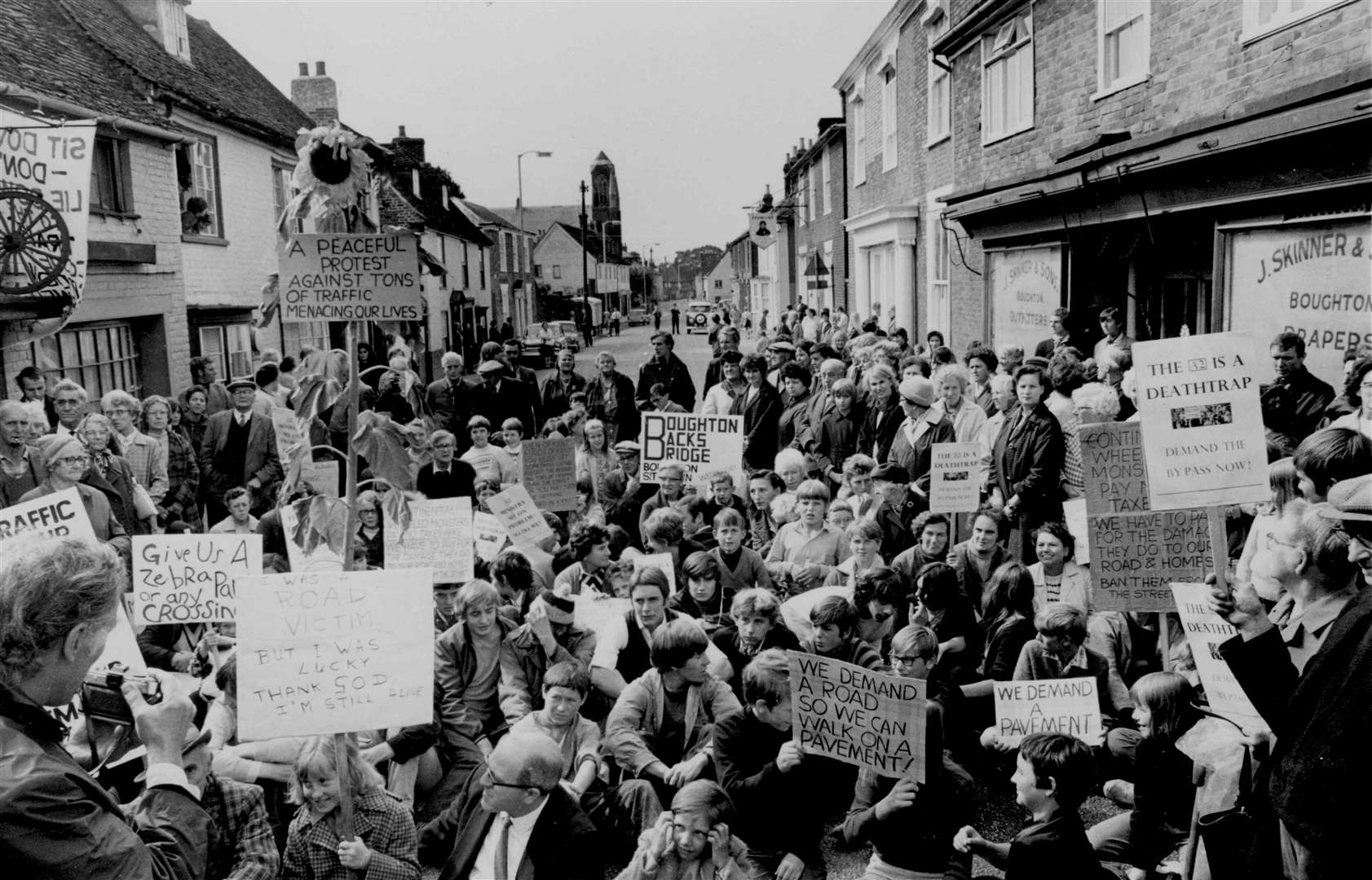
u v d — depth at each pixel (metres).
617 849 5.31
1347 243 7.92
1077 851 4.07
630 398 13.11
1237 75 9.34
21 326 9.51
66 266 8.60
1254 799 3.22
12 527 4.45
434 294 37.56
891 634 6.48
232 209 19.55
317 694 3.62
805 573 7.21
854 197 30.17
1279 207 8.61
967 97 16.84
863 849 5.49
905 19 22.42
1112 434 5.62
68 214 8.61
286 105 25.98
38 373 10.17
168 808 2.95
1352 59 7.76
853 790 5.25
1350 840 2.46
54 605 2.26
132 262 14.28
